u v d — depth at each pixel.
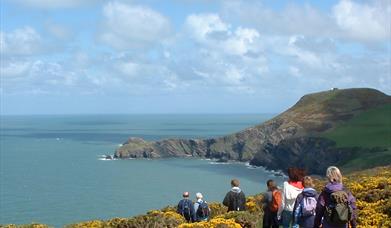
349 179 33.75
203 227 18.77
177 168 188.62
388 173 32.72
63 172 166.62
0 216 87.81
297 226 14.21
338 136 183.62
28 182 140.00
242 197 21.09
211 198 110.31
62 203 102.94
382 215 18.70
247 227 19.61
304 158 181.50
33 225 23.58
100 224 24.64
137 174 164.62
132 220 23.22
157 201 105.88
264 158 198.25
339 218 11.61
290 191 15.01
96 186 132.12
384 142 164.88
